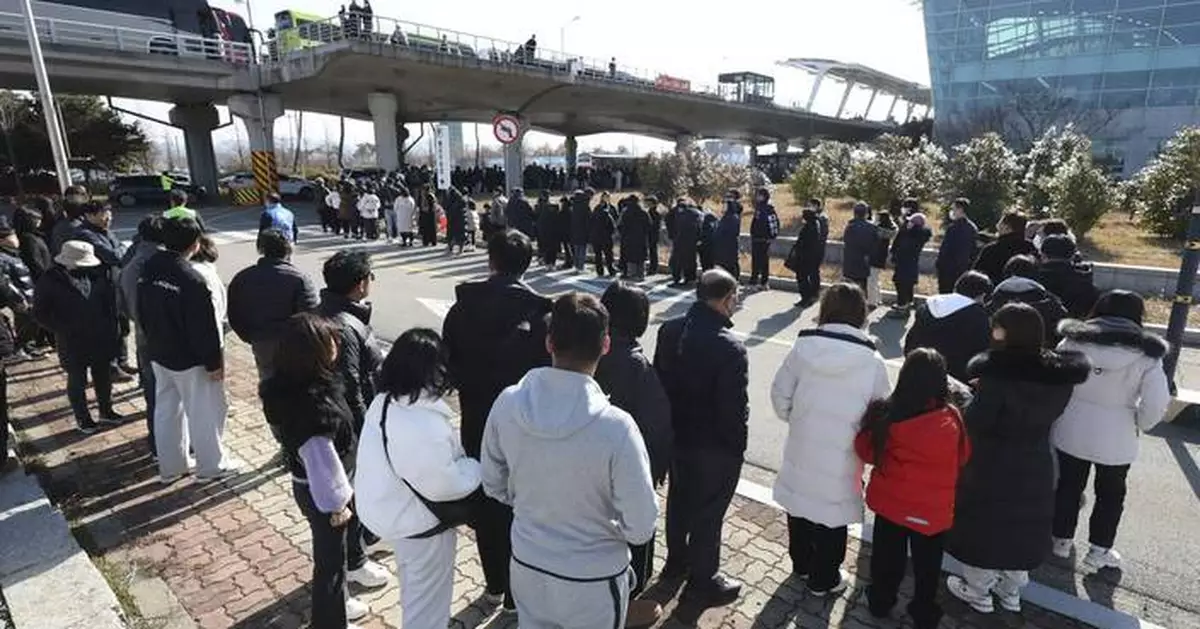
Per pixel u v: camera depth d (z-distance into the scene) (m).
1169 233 13.75
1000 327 2.85
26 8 11.45
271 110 30.23
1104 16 33.25
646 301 2.81
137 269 4.67
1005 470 2.88
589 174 39.72
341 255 3.48
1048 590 3.34
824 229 9.80
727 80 49.25
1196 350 7.43
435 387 2.40
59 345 5.09
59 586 3.28
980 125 34.72
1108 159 32.78
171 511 4.09
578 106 41.38
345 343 3.25
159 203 29.38
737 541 3.79
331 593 2.80
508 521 3.03
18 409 5.72
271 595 3.32
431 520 2.48
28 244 7.21
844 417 3.00
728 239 10.80
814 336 3.04
